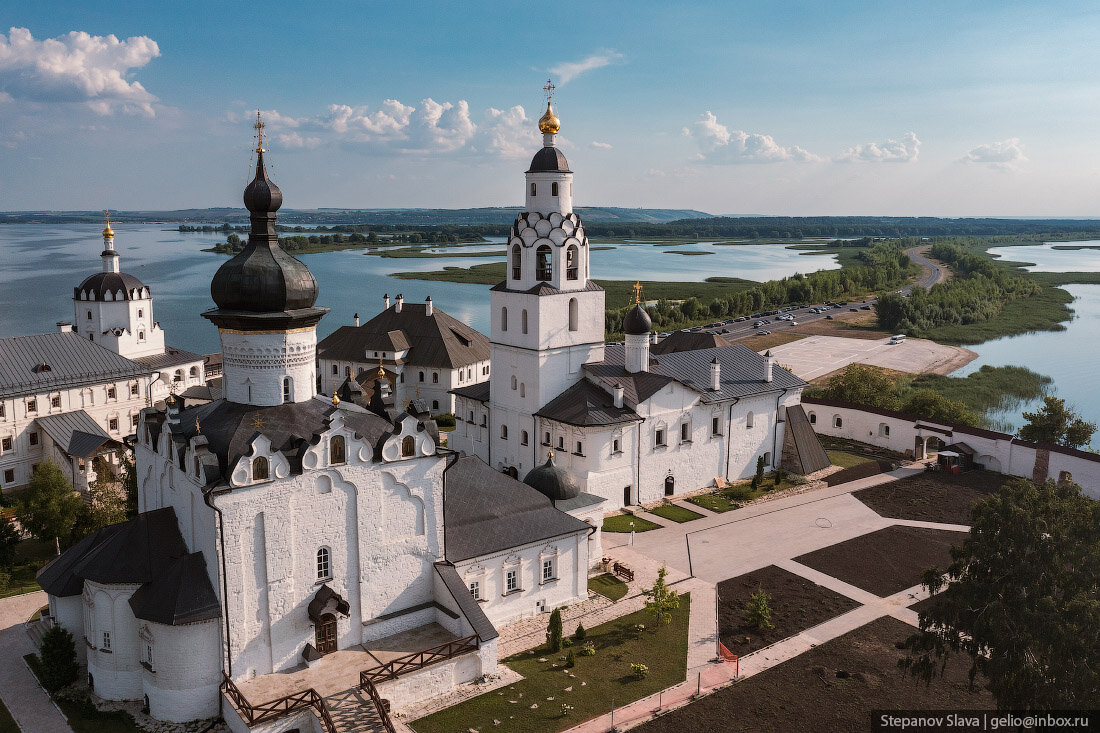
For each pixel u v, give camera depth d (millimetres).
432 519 49719
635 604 57469
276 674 44094
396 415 50406
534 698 45438
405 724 42719
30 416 80750
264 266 45312
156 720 42656
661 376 78875
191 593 42000
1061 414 92375
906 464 93688
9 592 57406
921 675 39406
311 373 48844
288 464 43250
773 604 57750
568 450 75062
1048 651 33688
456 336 113688
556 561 56375
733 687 46938
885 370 156500
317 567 45281
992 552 36250
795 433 89500
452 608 48719
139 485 52312
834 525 73938
